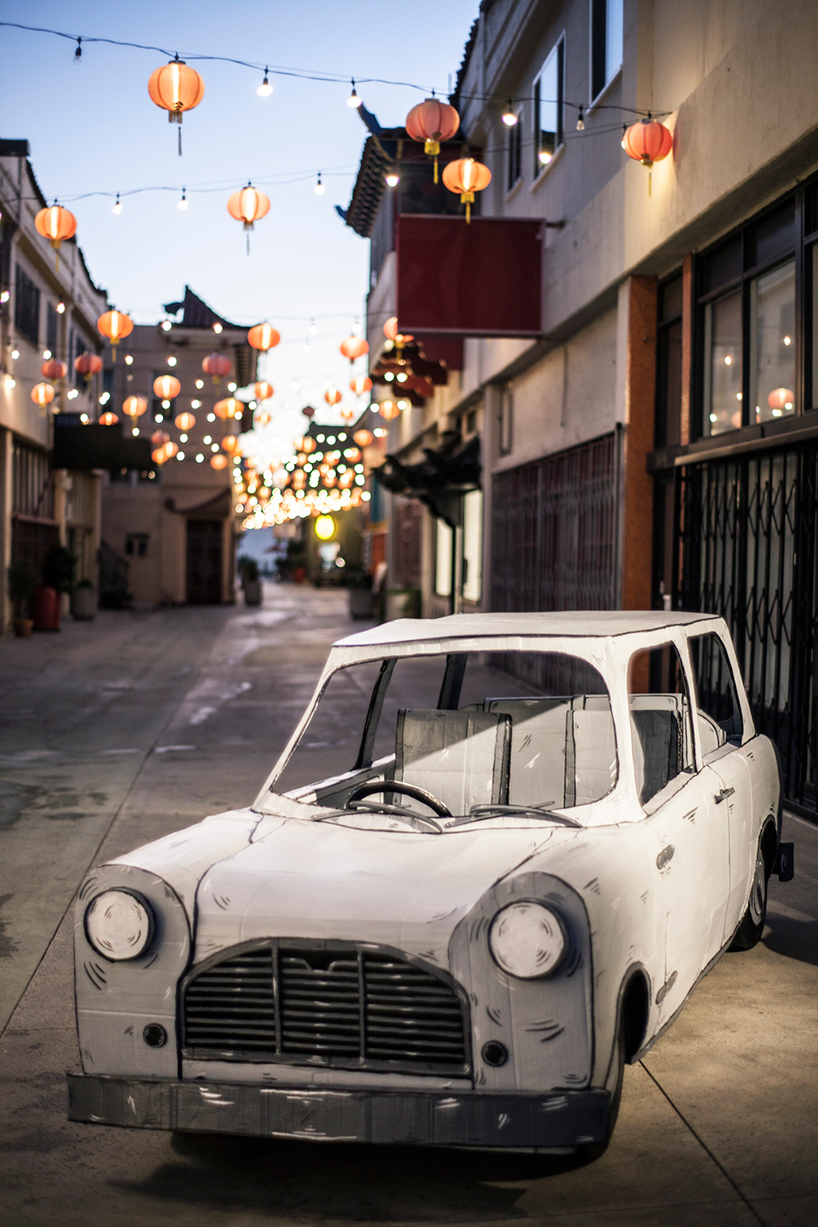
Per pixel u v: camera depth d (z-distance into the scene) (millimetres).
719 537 9711
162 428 40438
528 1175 3457
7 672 19141
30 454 28219
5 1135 3795
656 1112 3816
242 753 11414
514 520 17656
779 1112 3805
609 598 12148
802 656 8133
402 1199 3344
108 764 10891
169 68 7859
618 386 11617
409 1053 3164
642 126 9297
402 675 18109
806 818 8031
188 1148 3705
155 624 31734
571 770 4473
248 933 3289
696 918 4133
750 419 9219
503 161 17219
